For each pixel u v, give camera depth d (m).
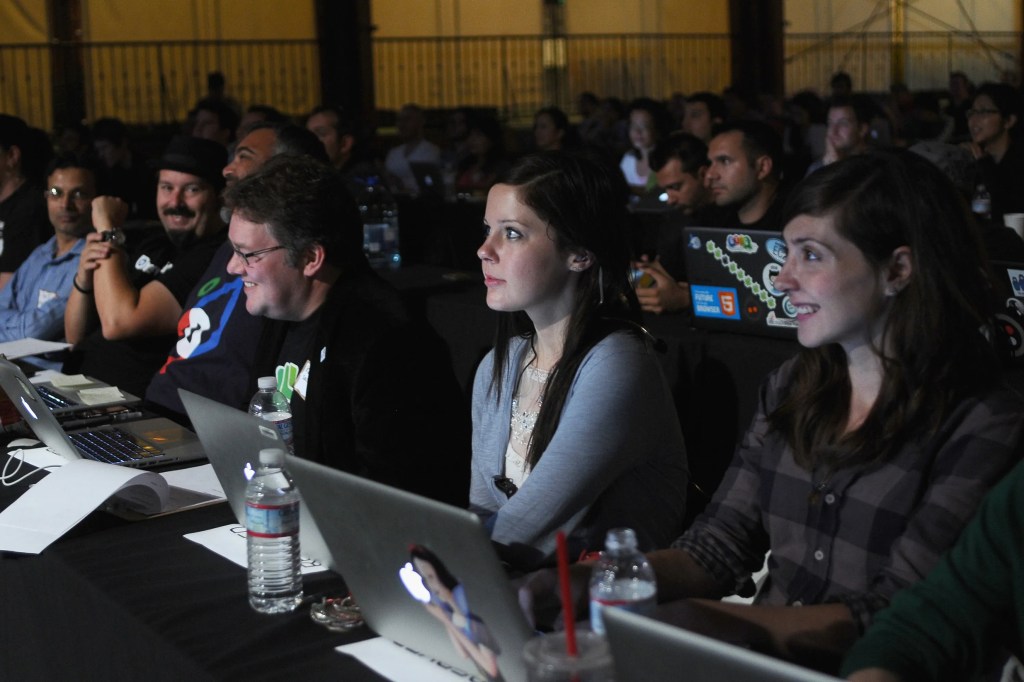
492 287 2.04
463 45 15.31
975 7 17.22
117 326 3.59
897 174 1.54
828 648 1.49
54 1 13.19
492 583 1.35
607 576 1.47
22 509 2.20
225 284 3.18
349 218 2.48
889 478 1.58
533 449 2.03
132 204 8.36
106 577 1.91
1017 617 1.35
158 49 13.66
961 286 1.53
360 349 2.37
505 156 9.42
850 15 16.84
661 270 3.62
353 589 1.64
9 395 2.74
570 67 15.88
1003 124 6.31
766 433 1.76
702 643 1.04
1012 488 1.35
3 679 2.19
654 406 2.01
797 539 1.68
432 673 1.53
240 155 3.94
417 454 2.36
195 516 2.22
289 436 2.49
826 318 1.57
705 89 16.66
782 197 4.29
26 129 5.27
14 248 5.15
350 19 14.52
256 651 1.62
